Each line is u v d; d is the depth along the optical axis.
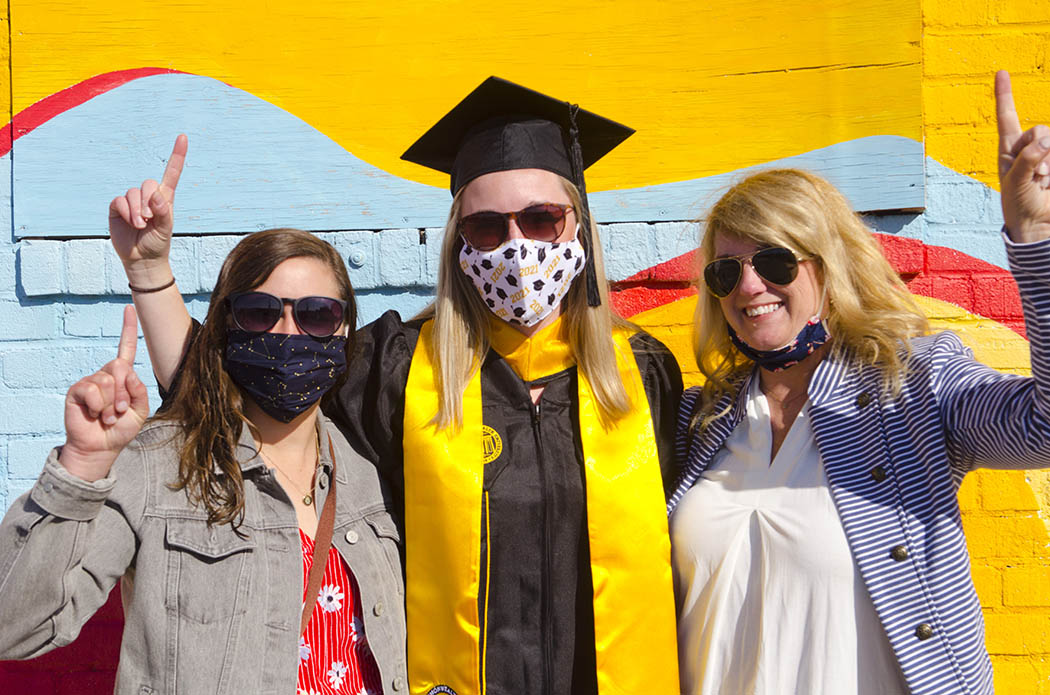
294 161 2.96
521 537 2.00
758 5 2.93
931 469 1.82
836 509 1.83
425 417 2.09
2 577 1.54
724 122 2.94
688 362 2.96
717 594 1.91
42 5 2.96
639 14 2.94
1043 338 1.63
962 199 2.92
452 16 2.95
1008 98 1.63
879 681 1.75
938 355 1.90
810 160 2.92
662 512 2.05
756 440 2.00
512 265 2.06
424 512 2.03
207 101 2.96
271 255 1.83
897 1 2.89
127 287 2.93
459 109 2.21
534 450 2.09
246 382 1.83
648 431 2.11
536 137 2.19
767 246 1.92
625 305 2.98
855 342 1.96
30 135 2.96
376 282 2.94
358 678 1.83
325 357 1.84
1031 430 1.68
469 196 2.17
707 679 1.89
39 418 2.93
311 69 2.96
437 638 1.96
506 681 1.94
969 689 1.72
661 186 2.95
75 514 1.54
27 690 2.88
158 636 1.65
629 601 1.98
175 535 1.70
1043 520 2.86
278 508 1.83
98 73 2.97
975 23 2.93
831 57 2.91
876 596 1.75
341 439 2.08
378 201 2.95
